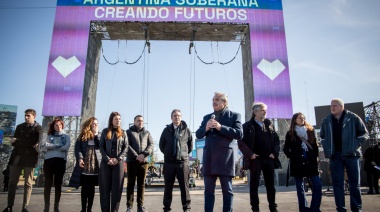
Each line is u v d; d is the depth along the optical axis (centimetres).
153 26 1723
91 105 1819
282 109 1605
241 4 1719
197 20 1673
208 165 348
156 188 1280
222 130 342
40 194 935
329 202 642
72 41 1639
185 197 489
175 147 496
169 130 518
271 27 1703
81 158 476
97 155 488
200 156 3631
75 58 1620
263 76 1638
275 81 1636
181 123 527
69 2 1684
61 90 1581
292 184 1606
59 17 1666
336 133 455
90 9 1673
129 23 1694
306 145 469
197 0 1698
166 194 490
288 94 1625
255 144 479
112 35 1855
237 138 350
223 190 340
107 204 439
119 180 450
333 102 460
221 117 373
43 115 1546
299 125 485
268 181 476
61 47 1630
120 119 484
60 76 1597
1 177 1065
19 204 621
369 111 1892
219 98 382
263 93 1619
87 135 494
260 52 1666
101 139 471
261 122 495
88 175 476
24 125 524
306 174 453
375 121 1834
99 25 1769
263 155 474
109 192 448
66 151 505
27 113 526
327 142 460
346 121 443
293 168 470
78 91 1585
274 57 1664
